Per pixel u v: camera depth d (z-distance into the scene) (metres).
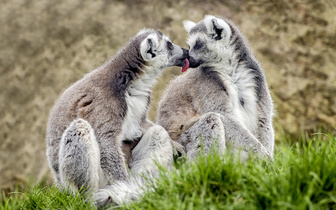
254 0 21.41
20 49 21.28
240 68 10.98
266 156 9.78
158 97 17.56
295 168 7.38
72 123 9.45
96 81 10.14
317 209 6.73
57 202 9.27
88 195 9.21
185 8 20.88
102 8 21.77
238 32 11.31
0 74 20.84
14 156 19.16
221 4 21.06
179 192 7.50
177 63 11.37
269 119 11.10
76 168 9.33
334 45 20.38
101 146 9.59
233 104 10.67
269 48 20.00
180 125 11.13
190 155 10.30
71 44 20.95
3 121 19.91
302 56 19.94
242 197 7.27
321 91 19.02
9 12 22.42
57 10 22.12
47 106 19.95
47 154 10.56
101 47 20.55
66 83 20.11
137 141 10.67
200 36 11.29
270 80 19.14
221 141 10.05
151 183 8.54
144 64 10.58
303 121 18.16
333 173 7.17
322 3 21.45
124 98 10.11
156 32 11.36
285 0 21.41
